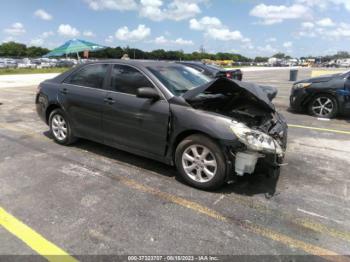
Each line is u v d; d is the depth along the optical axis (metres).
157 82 4.00
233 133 3.36
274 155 3.42
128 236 2.80
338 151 5.27
